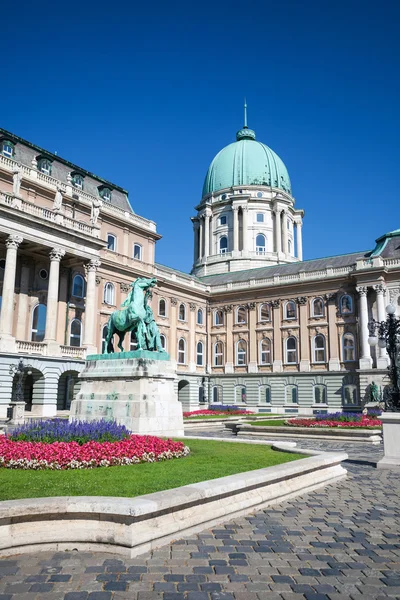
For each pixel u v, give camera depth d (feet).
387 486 39.83
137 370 60.18
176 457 42.06
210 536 25.70
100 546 23.04
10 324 119.55
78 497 24.13
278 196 269.85
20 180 125.80
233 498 29.99
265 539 25.36
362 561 22.53
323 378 177.68
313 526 27.86
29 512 22.66
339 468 43.83
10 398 116.26
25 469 34.55
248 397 193.77
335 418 96.78
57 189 136.67
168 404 62.28
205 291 210.38
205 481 29.43
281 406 184.85
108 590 19.01
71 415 64.34
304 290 189.06
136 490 27.66
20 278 137.18
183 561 22.11
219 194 281.54
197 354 205.77
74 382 139.13
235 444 54.65
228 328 206.90
